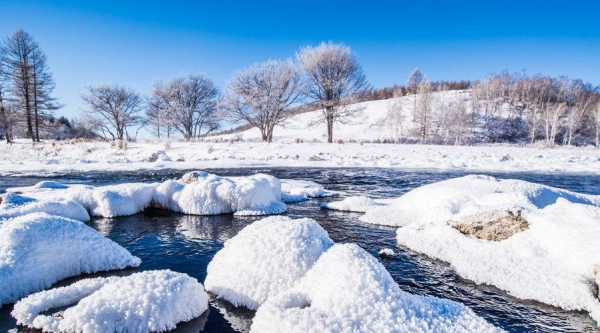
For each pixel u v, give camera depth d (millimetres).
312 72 34469
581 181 14328
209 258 5508
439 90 73562
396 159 21125
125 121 41844
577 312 3783
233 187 8680
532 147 32438
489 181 8141
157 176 14602
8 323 3328
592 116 48906
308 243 4086
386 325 2855
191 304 3516
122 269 4957
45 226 4469
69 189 8719
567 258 4418
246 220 7906
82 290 3598
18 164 17719
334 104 34125
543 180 14547
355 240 6410
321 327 2809
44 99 34500
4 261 3904
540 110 56406
